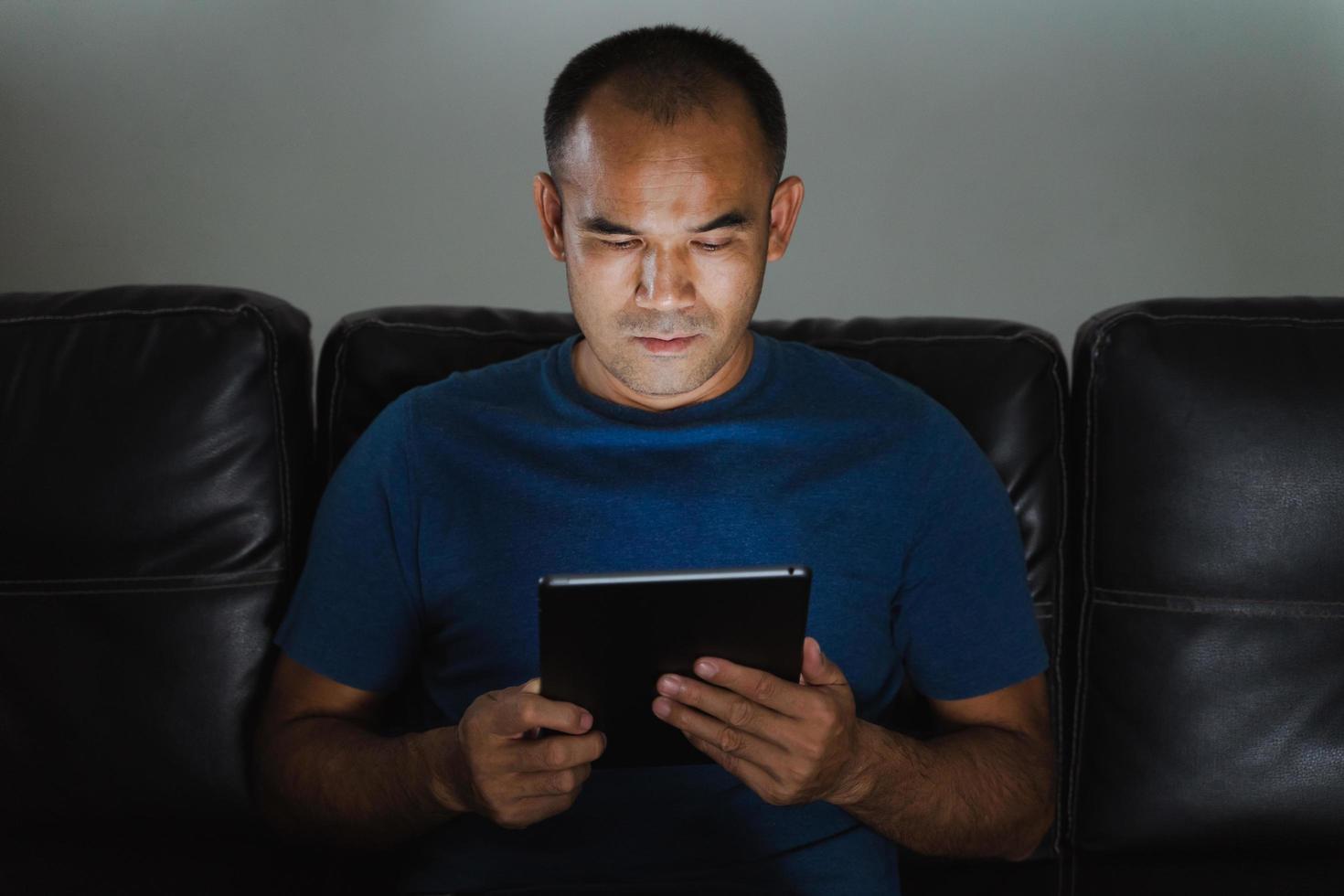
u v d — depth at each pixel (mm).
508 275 2475
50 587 1217
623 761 1007
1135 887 1216
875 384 1209
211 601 1223
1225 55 2373
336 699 1168
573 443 1156
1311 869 1226
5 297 1294
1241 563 1236
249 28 2346
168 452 1222
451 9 2348
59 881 1162
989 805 1104
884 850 1155
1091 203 2447
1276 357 1254
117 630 1214
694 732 942
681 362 1112
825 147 2426
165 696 1212
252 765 1211
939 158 2432
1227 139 2410
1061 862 1274
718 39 1126
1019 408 1309
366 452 1188
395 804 1080
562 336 1370
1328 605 1228
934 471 1170
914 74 2393
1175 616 1249
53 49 2340
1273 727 1225
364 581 1163
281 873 1192
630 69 1073
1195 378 1252
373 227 2443
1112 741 1266
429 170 2420
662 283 1077
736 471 1145
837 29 2369
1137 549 1263
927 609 1172
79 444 1220
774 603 893
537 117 2400
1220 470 1240
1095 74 2387
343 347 1334
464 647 1152
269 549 1242
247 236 2436
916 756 1082
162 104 2371
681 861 1104
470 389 1212
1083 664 1293
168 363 1234
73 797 1215
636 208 1062
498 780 962
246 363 1240
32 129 2371
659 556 1125
